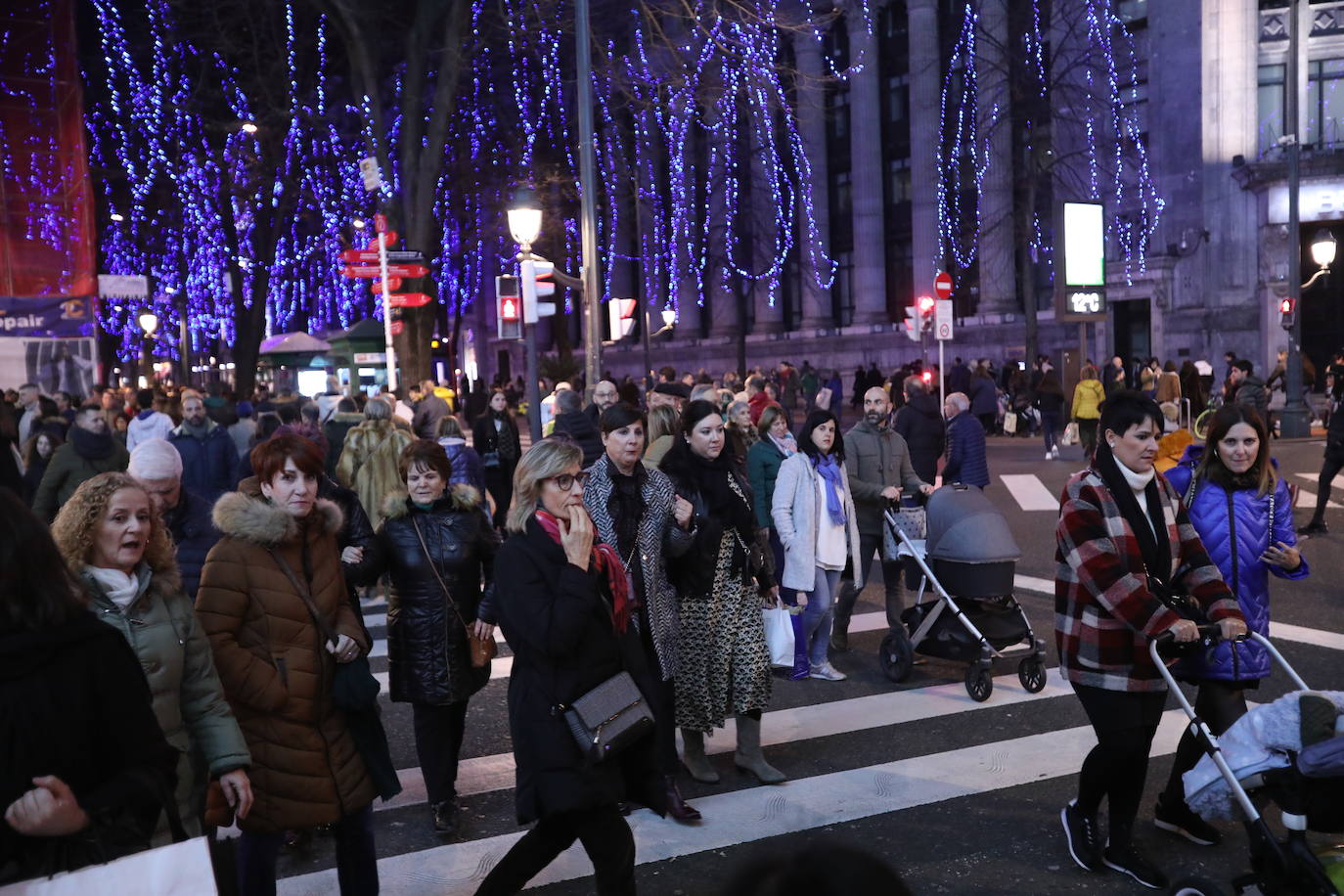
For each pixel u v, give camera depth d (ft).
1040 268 144.05
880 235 163.94
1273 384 90.79
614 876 12.74
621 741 12.51
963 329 143.64
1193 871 15.46
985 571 23.61
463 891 15.64
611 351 198.18
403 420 44.09
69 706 8.52
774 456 26.58
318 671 13.41
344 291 198.90
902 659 25.46
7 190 115.65
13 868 8.22
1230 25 116.37
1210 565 15.05
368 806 13.89
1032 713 23.16
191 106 114.93
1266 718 12.63
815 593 25.76
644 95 86.89
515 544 13.05
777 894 3.37
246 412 54.65
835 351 163.73
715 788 19.25
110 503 10.93
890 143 165.37
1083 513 14.57
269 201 114.01
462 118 122.93
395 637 17.63
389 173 80.89
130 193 144.15
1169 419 35.19
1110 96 127.03
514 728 12.89
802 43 164.25
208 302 174.29
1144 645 14.51
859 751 21.02
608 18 120.57
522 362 217.77
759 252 174.70
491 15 82.07
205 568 13.37
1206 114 117.91
